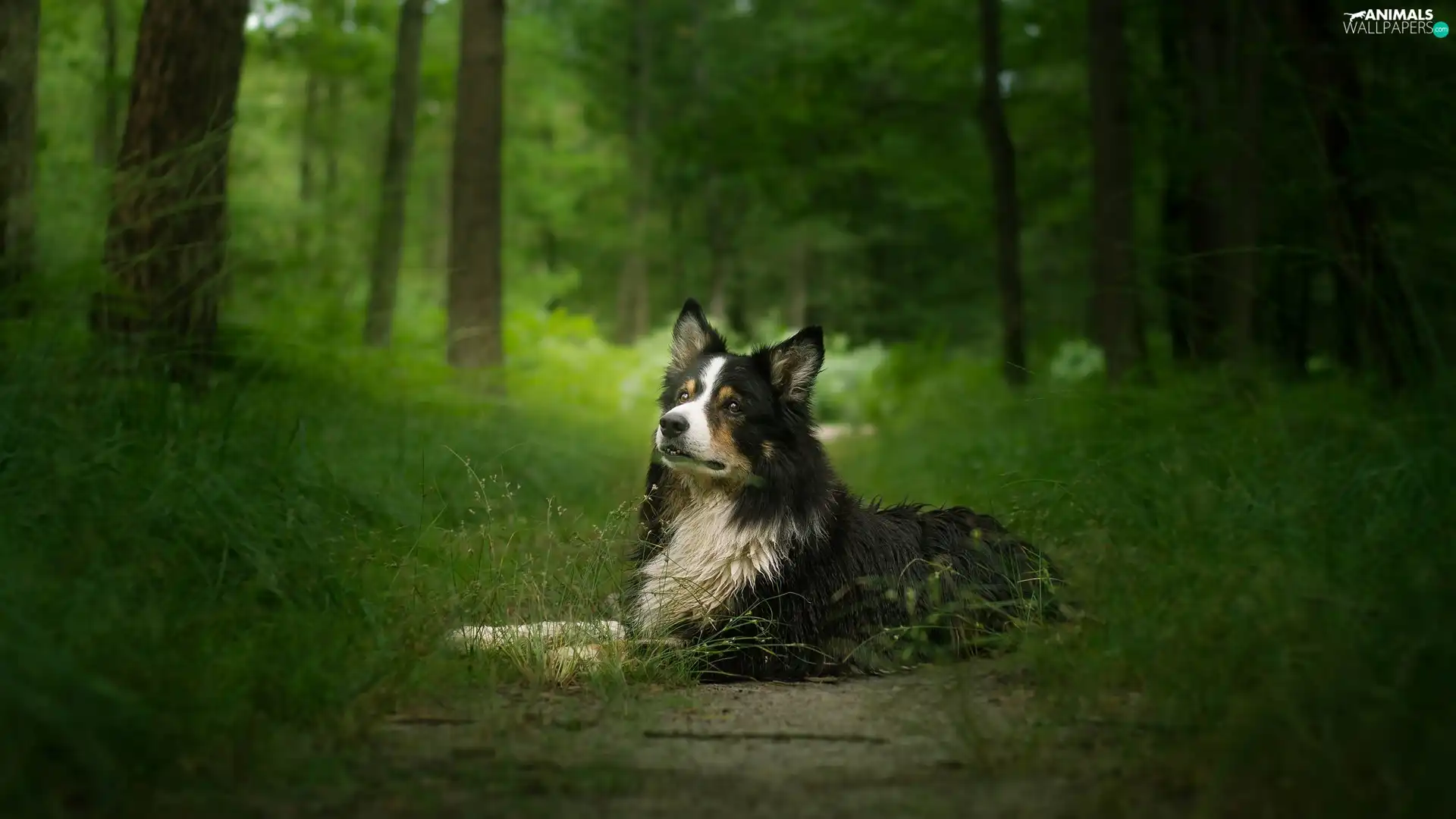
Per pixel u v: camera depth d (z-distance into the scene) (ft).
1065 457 28.68
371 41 73.20
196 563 15.23
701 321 19.97
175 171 23.91
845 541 18.24
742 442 17.65
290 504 17.85
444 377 41.16
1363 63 34.09
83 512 15.01
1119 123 48.80
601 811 10.07
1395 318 24.99
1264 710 10.78
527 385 58.54
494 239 48.24
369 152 96.07
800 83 71.10
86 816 9.25
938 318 148.66
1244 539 16.51
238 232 34.42
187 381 24.86
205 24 25.55
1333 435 22.53
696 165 78.48
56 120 34.12
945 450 43.68
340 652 13.71
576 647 16.31
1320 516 17.10
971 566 18.84
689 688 16.16
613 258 153.89
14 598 11.85
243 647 13.30
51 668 9.61
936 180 78.02
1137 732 12.29
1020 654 15.46
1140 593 15.37
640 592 18.35
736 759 11.90
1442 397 18.89
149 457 17.40
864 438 72.33
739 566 17.56
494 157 48.26
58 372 18.80
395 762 11.39
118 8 49.32
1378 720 10.18
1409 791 9.23
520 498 30.07
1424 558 14.30
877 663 17.39
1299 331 46.93
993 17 62.13
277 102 82.53
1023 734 12.37
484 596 17.44
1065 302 122.01
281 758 10.82
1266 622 12.95
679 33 135.95
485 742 12.23
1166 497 19.40
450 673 14.52
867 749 12.30
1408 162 27.89
